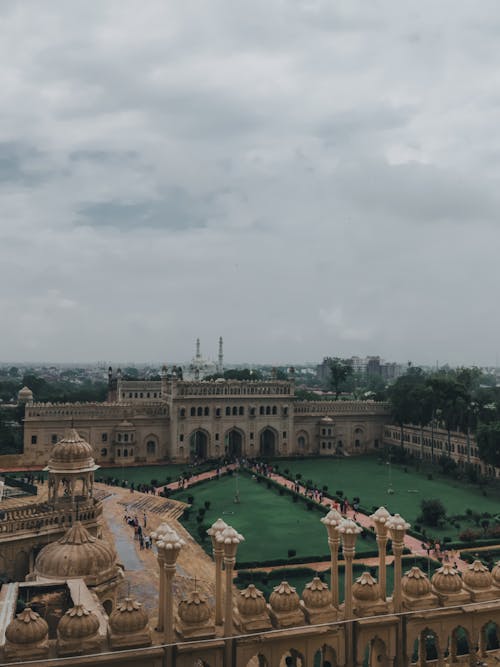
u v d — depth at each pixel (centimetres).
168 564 1916
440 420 11631
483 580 2170
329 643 1986
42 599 3158
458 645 3488
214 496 9088
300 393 19912
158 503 8456
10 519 4450
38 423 11638
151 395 16500
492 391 15662
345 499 8425
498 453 9481
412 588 2111
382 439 14100
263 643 1917
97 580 3322
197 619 1928
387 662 2036
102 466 11775
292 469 11612
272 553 6328
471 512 7862
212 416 12638
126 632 1850
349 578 2052
